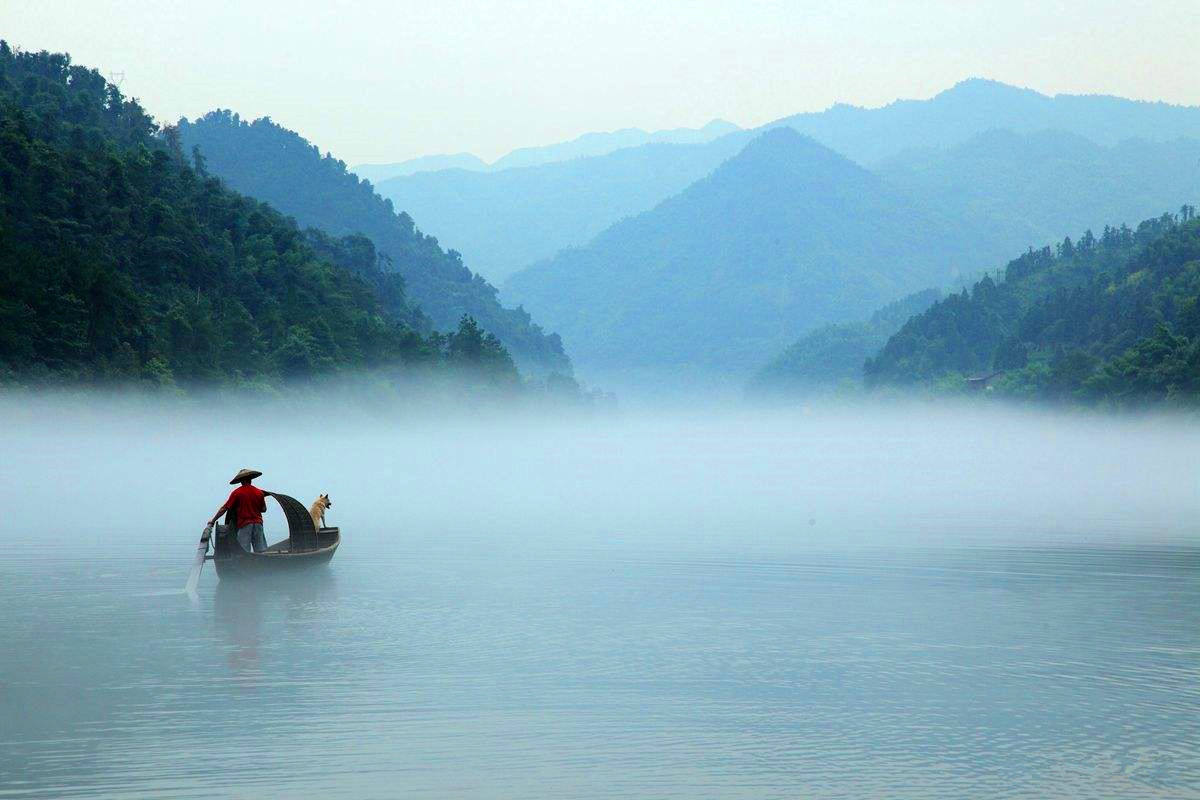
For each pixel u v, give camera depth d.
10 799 10.69
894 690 15.09
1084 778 11.45
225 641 18.22
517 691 14.91
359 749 12.34
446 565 29.17
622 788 11.13
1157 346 174.88
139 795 10.85
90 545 33.56
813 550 33.41
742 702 14.38
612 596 23.69
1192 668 16.50
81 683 15.28
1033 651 17.69
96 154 168.62
